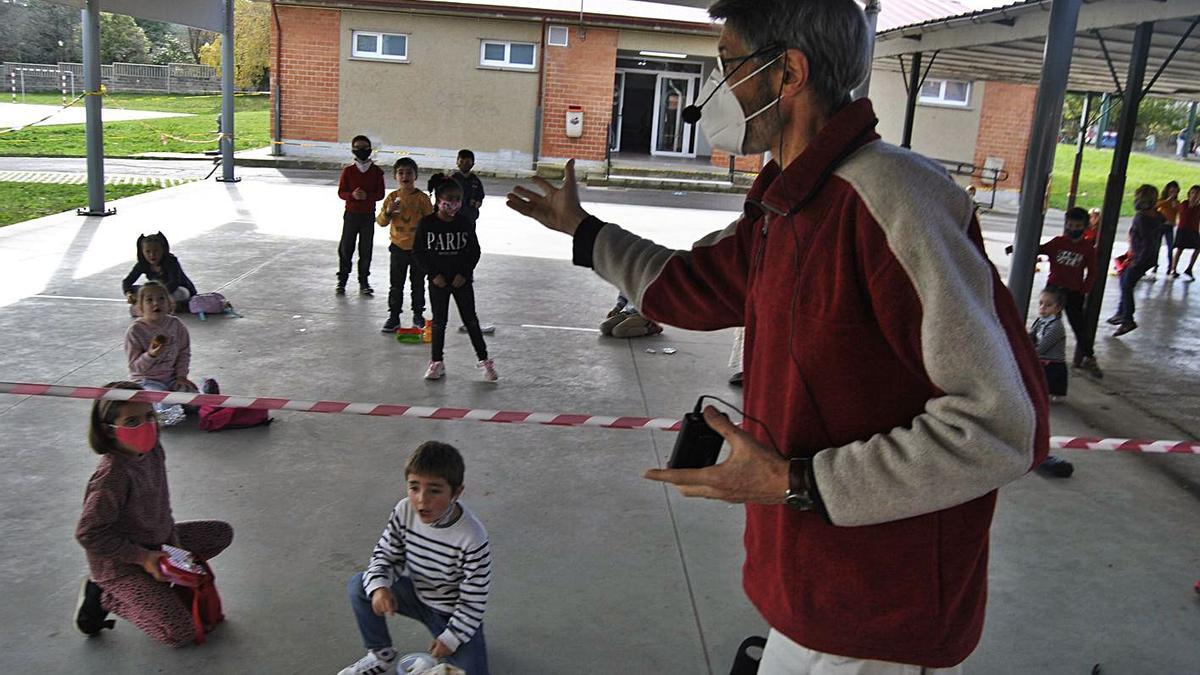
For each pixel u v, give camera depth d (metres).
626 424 3.25
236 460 4.89
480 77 21.72
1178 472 5.44
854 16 1.58
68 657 3.16
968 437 1.35
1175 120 34.53
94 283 8.79
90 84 12.33
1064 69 6.58
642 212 16.80
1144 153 33.81
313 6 21.23
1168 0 6.94
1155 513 4.84
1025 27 8.73
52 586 3.60
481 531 2.96
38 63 45.75
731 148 1.75
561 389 6.46
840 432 1.55
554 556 4.01
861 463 1.43
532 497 4.61
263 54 42.31
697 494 1.54
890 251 1.41
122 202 14.30
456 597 3.04
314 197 16.06
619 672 3.21
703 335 8.26
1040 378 1.50
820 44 1.56
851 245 1.48
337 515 4.32
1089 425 6.38
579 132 21.91
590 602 3.65
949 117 21.70
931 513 1.56
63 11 46.69
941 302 1.36
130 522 3.18
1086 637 3.59
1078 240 7.54
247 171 19.94
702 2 9.97
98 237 11.14
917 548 1.57
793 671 1.76
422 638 3.34
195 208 14.04
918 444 1.39
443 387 6.34
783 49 1.58
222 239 11.51
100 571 3.17
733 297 1.91
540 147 22.08
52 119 29.78
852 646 1.63
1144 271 9.16
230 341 7.19
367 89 21.75
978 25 9.61
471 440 5.35
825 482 1.46
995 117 21.67
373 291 9.16
